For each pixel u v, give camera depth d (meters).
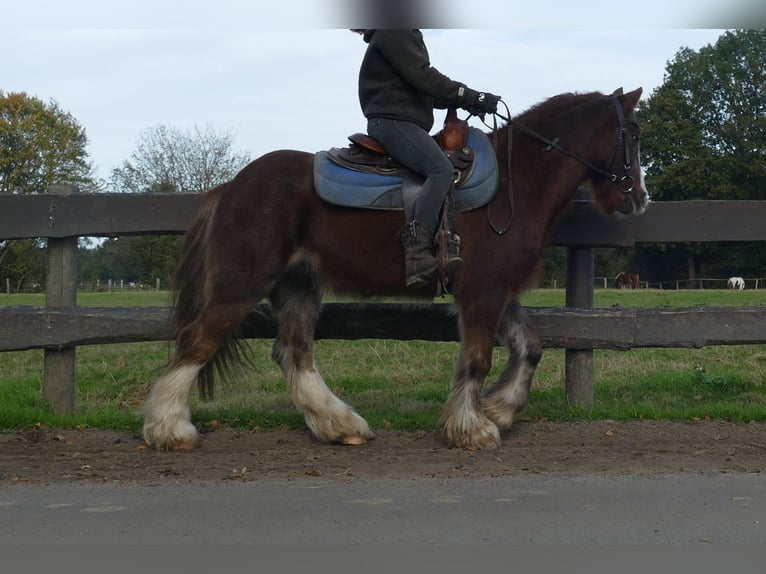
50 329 7.05
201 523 4.10
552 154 6.19
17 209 7.12
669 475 5.04
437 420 6.77
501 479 4.96
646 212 7.24
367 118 6.03
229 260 5.84
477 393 5.92
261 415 6.92
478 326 5.88
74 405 7.34
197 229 6.13
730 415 6.93
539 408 7.14
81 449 5.91
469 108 5.91
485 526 4.04
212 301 5.86
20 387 8.34
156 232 7.21
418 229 5.72
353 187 5.89
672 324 7.14
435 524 4.07
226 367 6.16
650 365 9.82
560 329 7.13
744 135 55.38
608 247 7.33
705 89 56.09
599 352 10.88
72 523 4.10
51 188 7.31
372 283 6.04
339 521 4.12
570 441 6.14
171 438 5.81
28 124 55.69
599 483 4.84
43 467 5.32
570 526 4.03
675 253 55.19
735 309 7.16
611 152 6.34
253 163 6.11
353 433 6.07
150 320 7.05
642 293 27.73
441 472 5.16
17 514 4.26
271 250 5.86
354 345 11.20
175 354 6.01
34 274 47.12
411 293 6.07
